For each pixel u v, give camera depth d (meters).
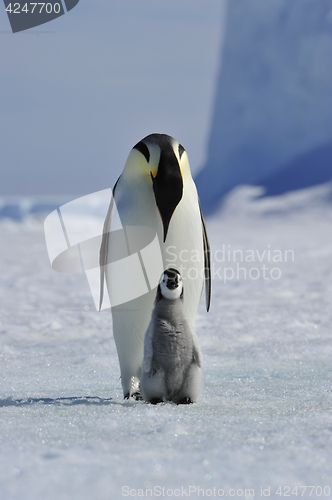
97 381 16.06
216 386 14.59
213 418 10.05
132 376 13.92
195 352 11.80
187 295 13.93
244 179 173.38
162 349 11.64
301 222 118.25
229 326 25.50
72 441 8.29
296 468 6.89
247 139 178.25
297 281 43.34
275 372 16.58
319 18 165.25
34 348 21.78
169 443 8.11
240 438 8.41
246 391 13.77
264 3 174.25
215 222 136.38
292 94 169.12
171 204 13.33
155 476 6.58
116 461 7.14
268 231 105.38
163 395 11.97
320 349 20.06
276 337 22.75
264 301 33.97
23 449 7.80
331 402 11.93
